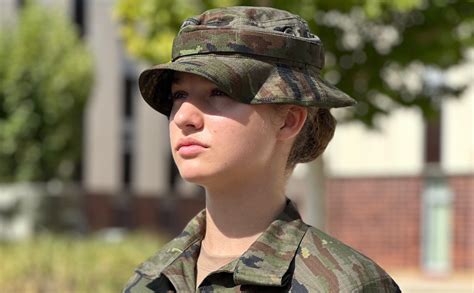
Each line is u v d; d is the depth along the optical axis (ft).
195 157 10.18
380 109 45.34
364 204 74.23
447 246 70.49
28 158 99.30
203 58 10.09
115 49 119.75
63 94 99.71
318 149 11.14
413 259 71.92
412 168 73.82
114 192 110.42
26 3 107.04
